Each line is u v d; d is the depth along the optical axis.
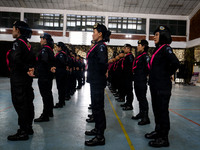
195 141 2.58
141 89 3.36
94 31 2.45
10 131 2.71
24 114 2.40
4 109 4.18
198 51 16.77
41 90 3.28
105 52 2.34
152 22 18.11
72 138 2.53
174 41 17.95
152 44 18.02
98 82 2.37
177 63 2.17
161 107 2.33
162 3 16.70
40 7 17.75
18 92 2.34
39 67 3.26
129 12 17.92
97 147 2.26
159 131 2.38
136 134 2.79
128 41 18.11
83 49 18.44
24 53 2.35
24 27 2.40
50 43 3.37
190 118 3.95
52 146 2.24
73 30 18.20
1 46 18.42
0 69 18.41
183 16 17.78
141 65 3.38
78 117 3.67
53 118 3.55
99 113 2.36
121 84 5.73
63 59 4.39
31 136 2.56
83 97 6.45
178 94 8.51
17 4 17.50
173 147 2.34
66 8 17.83
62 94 4.57
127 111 4.41
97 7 17.62
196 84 15.17
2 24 17.75
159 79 2.35
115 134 2.76
